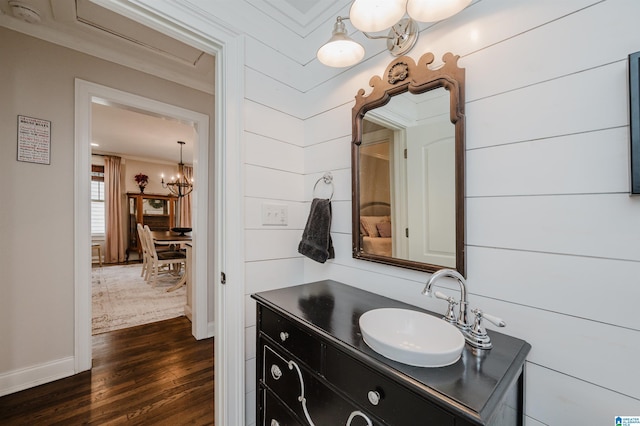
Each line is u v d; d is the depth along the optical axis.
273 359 1.09
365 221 1.28
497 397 0.55
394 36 1.15
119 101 2.11
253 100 1.38
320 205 1.44
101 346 2.31
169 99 2.37
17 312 1.72
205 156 2.56
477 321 0.78
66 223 1.87
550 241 0.78
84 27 1.81
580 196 0.73
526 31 0.82
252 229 1.38
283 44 1.52
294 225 1.58
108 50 2.02
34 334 1.77
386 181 1.20
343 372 0.78
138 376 1.89
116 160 6.09
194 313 2.52
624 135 0.67
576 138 0.74
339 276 1.42
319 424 0.86
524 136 0.82
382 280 1.22
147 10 1.08
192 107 2.50
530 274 0.81
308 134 1.60
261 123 1.42
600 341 0.70
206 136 2.58
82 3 1.61
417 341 0.88
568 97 0.75
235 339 1.30
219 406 1.30
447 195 0.99
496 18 0.88
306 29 1.60
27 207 1.75
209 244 2.56
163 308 3.28
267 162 1.45
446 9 0.86
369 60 1.28
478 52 0.92
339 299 1.16
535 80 0.80
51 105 1.82
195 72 2.37
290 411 0.98
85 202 1.94
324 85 1.50
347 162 1.38
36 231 1.78
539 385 0.79
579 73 0.73
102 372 1.92
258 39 1.40
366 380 0.71
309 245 1.42
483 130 0.90
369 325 0.87
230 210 1.29
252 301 1.38
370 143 1.26
